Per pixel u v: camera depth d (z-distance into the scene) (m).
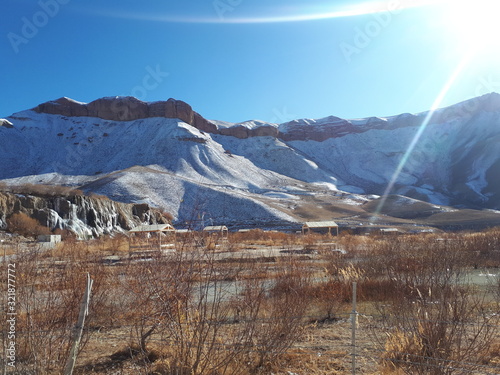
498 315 5.34
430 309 5.02
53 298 5.06
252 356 4.80
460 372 4.23
